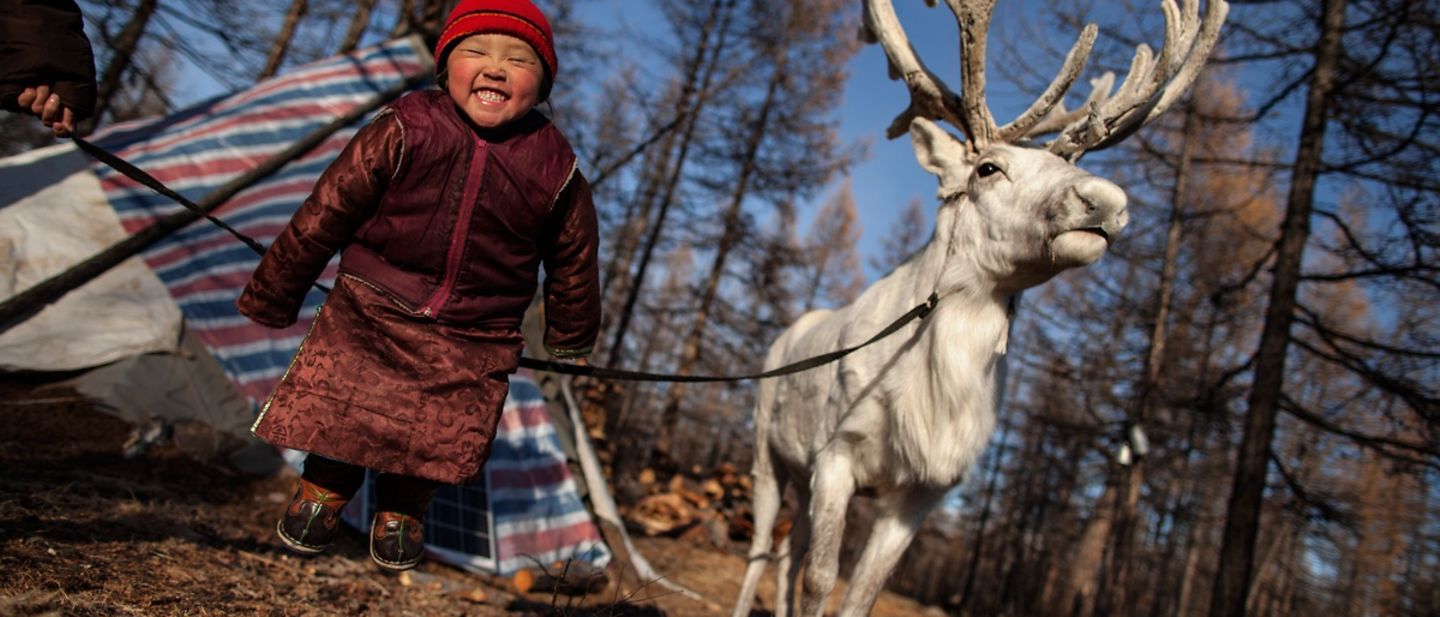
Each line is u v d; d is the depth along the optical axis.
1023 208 3.09
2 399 4.67
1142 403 13.56
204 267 5.62
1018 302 3.45
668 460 13.43
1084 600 17.23
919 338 3.37
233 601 3.06
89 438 4.67
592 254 2.45
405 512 2.43
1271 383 8.32
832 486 3.49
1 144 13.81
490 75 2.13
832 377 3.94
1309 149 8.52
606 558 5.68
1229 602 7.92
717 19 17.80
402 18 9.26
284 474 5.15
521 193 2.21
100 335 5.11
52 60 2.12
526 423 5.82
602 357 22.91
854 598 3.47
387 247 2.18
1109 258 14.30
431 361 2.21
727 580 7.62
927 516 3.59
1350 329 18.39
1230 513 8.23
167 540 3.59
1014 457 27.75
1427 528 26.41
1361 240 8.69
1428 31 7.80
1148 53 3.77
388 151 2.09
